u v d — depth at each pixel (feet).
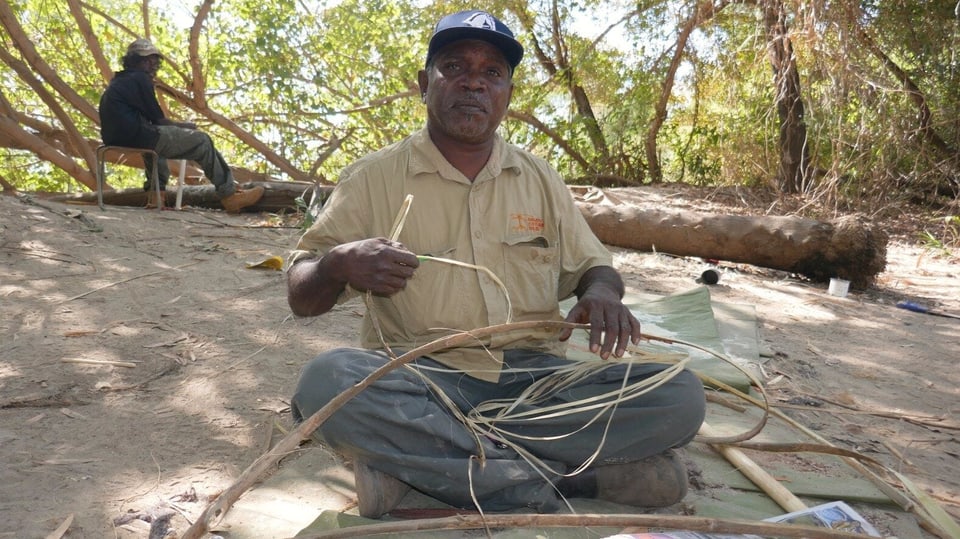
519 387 7.85
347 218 7.82
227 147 52.06
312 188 25.23
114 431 9.17
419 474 6.93
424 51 48.60
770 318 16.08
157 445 8.89
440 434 6.87
